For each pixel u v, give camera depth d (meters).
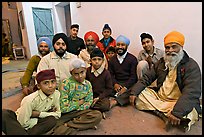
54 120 1.38
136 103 1.84
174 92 1.64
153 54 2.16
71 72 1.58
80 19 3.77
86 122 1.45
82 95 1.59
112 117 1.69
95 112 1.48
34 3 5.44
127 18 2.69
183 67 1.53
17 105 2.09
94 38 2.47
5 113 1.23
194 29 1.95
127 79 2.18
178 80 1.57
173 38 1.50
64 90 1.54
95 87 1.87
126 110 1.84
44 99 1.38
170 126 1.46
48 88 1.36
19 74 3.83
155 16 2.31
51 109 1.46
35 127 1.32
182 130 1.42
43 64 1.82
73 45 2.87
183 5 2.00
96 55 1.81
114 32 2.99
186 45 2.04
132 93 1.79
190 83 1.45
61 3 5.23
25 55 6.59
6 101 2.24
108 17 3.04
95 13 3.31
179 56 1.53
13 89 2.69
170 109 1.56
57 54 1.84
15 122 1.24
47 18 5.71
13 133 1.21
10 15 7.68
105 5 3.04
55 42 1.79
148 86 1.92
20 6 5.65
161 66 1.76
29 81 2.14
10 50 7.18
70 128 1.42
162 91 1.73
